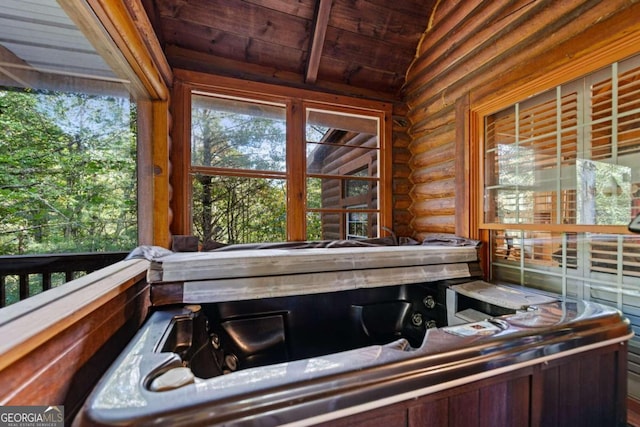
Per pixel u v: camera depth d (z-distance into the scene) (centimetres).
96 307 91
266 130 263
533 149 187
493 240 219
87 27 148
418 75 287
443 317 201
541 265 184
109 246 214
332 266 181
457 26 235
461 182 238
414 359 86
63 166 208
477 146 226
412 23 259
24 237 200
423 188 292
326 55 265
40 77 193
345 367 80
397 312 206
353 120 301
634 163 137
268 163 264
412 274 196
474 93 225
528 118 189
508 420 96
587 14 150
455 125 245
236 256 168
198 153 243
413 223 309
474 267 212
